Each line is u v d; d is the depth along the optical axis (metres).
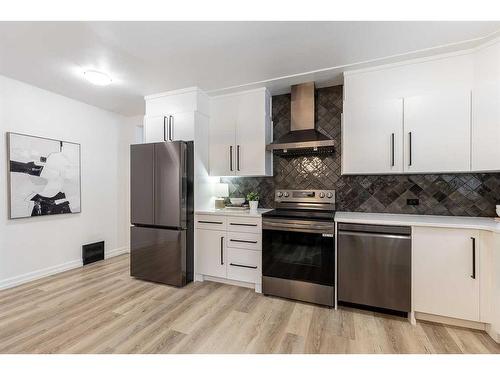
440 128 2.16
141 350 1.73
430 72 2.25
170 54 2.25
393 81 2.37
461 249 1.92
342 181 2.88
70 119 3.42
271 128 3.23
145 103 3.61
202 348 1.75
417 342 1.81
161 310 2.29
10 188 2.77
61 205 3.29
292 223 2.44
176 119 3.09
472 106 2.07
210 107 3.29
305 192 2.98
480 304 1.87
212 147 3.27
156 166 2.98
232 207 3.22
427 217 2.35
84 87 3.04
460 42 2.04
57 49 2.17
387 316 2.17
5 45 2.10
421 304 2.03
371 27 1.86
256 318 2.15
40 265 3.09
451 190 2.44
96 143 3.80
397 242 2.08
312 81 2.83
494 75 2.00
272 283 2.53
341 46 2.11
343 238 2.26
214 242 2.93
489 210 2.32
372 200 2.73
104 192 3.93
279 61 2.38
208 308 2.33
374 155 2.38
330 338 1.86
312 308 2.32
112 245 4.06
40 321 2.10
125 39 2.01
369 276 2.17
